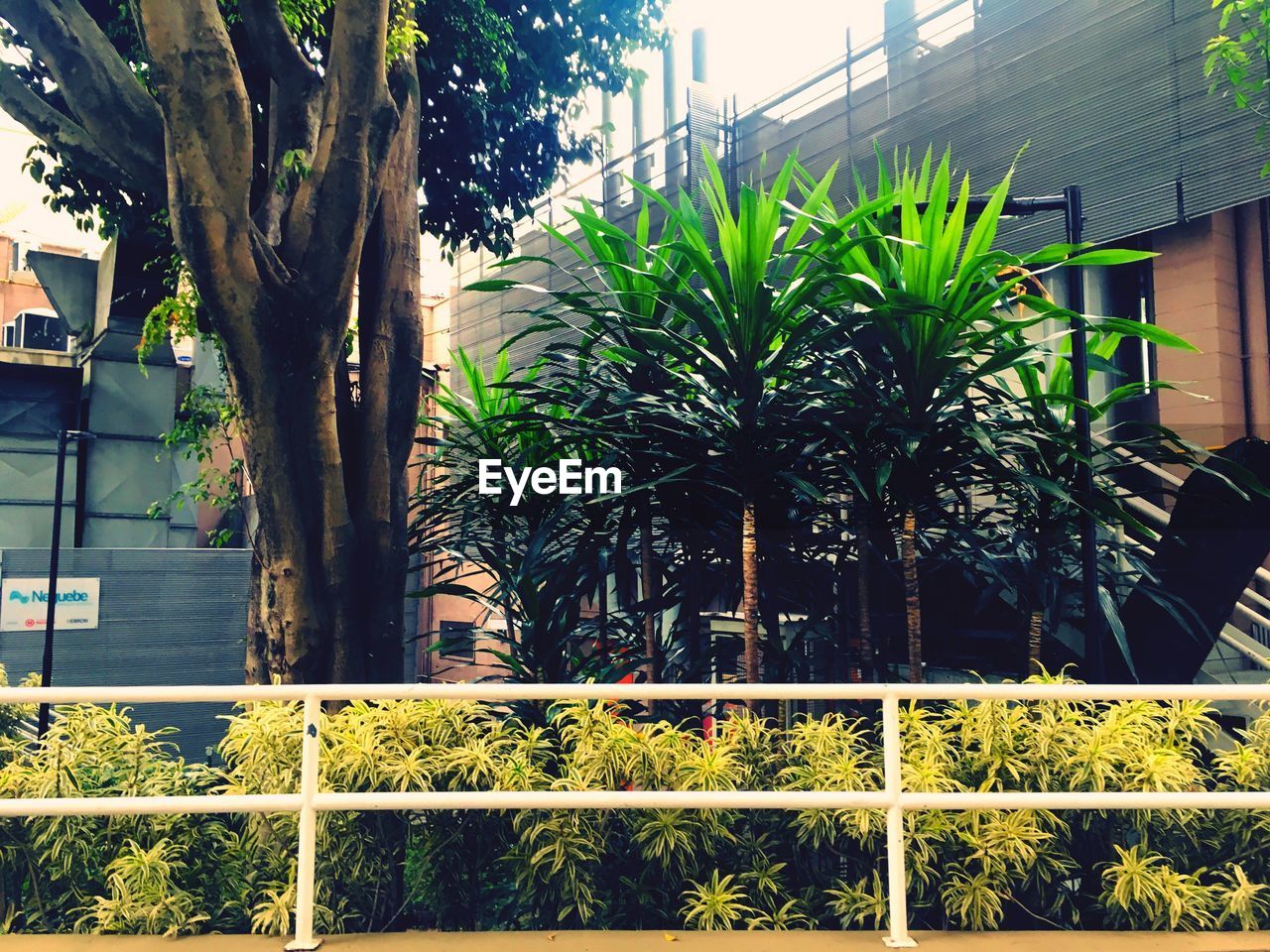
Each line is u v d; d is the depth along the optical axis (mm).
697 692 2629
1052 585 3873
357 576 4652
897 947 2607
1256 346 6859
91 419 14227
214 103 3795
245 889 3002
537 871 2896
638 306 4055
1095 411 3979
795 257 4500
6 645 12750
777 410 3762
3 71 4762
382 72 4270
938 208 3420
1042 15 8062
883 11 9641
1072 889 2986
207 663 13523
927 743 3041
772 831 3041
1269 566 5980
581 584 4211
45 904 3051
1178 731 3221
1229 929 2814
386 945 2621
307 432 4355
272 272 4102
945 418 3576
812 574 3992
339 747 2986
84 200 6934
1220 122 6801
